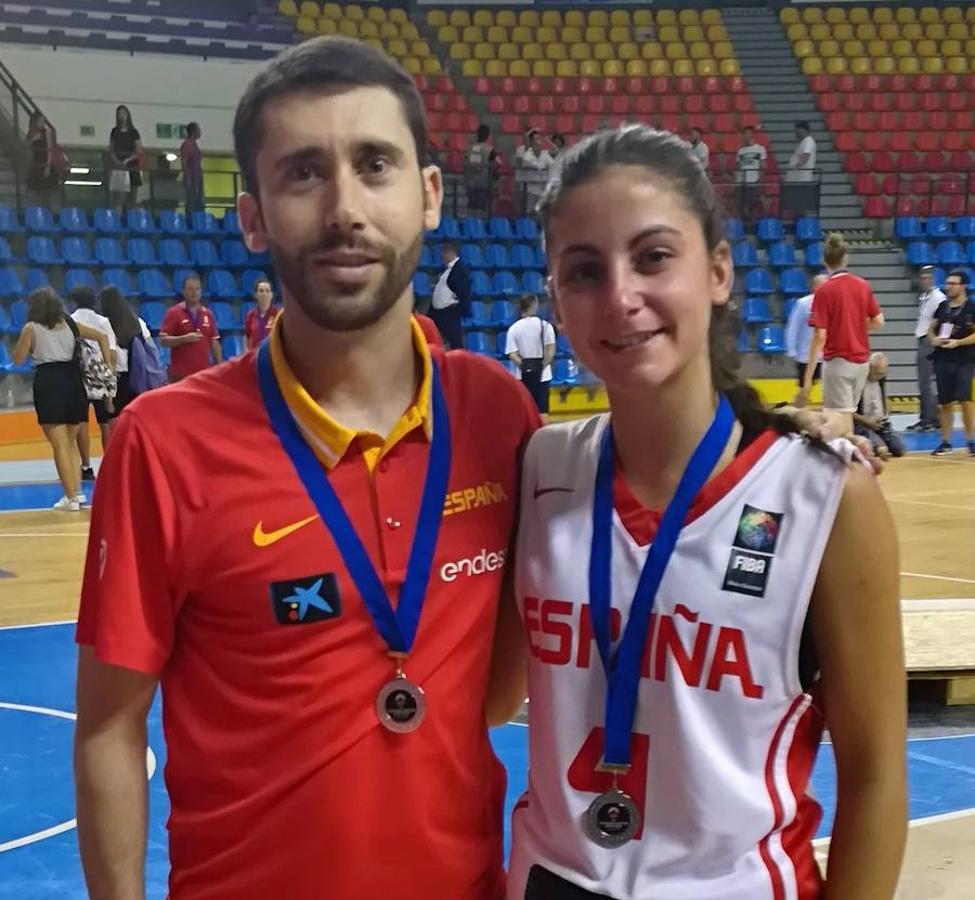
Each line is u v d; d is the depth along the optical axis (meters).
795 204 15.78
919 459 10.49
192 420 1.38
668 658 1.35
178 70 15.80
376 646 1.37
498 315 14.24
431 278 14.42
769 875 1.33
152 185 14.39
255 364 1.45
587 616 1.41
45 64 15.01
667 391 1.39
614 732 1.36
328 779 1.34
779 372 14.27
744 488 1.36
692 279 1.35
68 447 8.01
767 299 14.83
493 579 1.48
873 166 17.03
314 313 1.33
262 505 1.36
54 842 2.94
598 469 1.46
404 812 1.37
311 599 1.35
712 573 1.34
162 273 13.55
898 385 15.09
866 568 1.33
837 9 19.83
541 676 1.45
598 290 1.35
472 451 1.49
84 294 8.56
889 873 1.38
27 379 12.05
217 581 1.35
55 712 3.93
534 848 1.43
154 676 1.39
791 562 1.32
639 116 17.75
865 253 15.71
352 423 1.42
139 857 1.40
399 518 1.41
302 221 1.31
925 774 3.44
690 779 1.33
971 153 17.16
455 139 16.80
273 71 1.34
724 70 18.64
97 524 1.38
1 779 3.35
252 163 1.35
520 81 18.06
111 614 1.34
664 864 1.34
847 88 18.42
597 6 19.53
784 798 1.35
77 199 14.33
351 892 1.36
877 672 1.35
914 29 19.48
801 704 1.37
